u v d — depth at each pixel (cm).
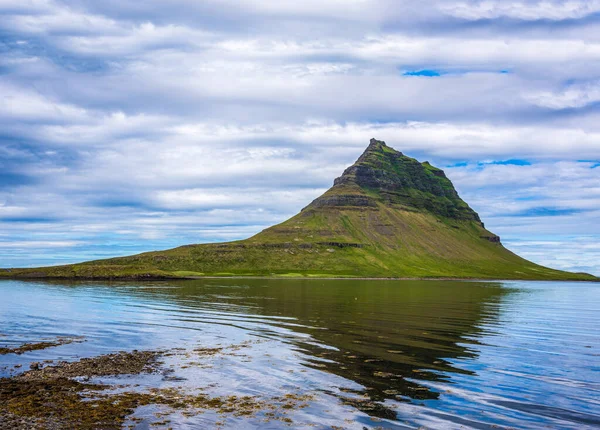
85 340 4819
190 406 2762
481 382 3306
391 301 10106
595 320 7150
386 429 2455
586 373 3584
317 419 2578
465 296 12575
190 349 4353
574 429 2477
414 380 3334
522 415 2667
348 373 3500
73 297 10238
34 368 3588
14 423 2434
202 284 17638
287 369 3606
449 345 4656
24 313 7144
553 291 18038
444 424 2525
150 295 11031
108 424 2467
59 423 2461
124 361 3838
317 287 16488
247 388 3122
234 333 5278
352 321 6397
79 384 3172
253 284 18175
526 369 3688
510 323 6544
